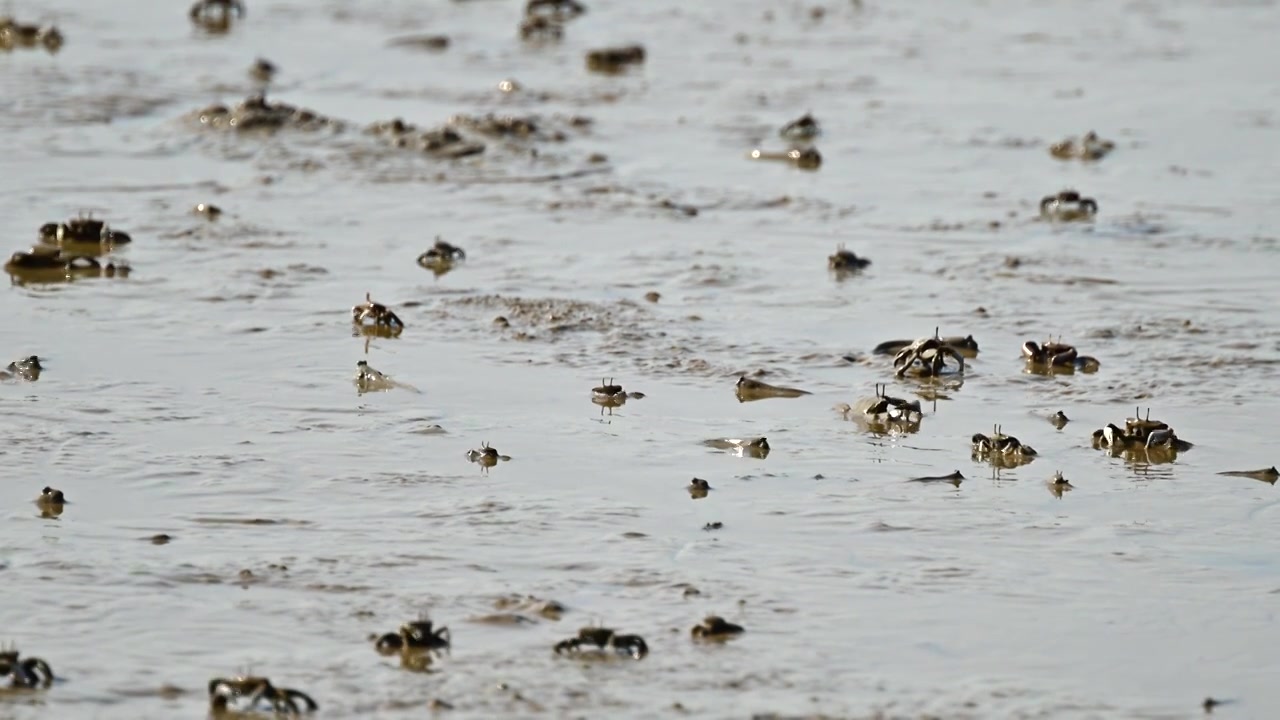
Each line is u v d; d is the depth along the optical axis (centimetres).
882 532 1062
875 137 2333
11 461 1147
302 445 1193
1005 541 1052
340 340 1439
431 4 3528
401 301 1550
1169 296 1612
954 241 1806
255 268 1650
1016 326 1520
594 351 1424
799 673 873
